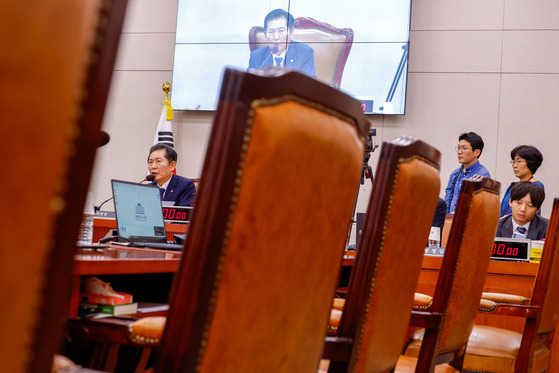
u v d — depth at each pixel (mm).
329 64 7129
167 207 3867
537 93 6934
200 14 7484
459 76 7125
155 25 7945
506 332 2678
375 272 1384
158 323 1269
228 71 823
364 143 1112
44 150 576
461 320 1987
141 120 7891
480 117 7047
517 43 7023
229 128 812
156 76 7895
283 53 7242
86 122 589
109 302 1562
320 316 1069
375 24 7062
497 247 3289
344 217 1059
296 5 7250
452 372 2066
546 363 2770
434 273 3246
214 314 839
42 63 566
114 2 596
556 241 2494
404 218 1418
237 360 889
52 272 590
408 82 7227
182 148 7645
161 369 831
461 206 1917
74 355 1886
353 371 1379
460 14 7172
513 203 4199
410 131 7160
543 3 6992
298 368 1044
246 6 7375
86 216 2279
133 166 7875
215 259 825
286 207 894
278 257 905
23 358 589
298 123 878
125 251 2047
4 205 577
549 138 6867
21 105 565
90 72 586
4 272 586
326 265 1038
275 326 939
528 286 3201
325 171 956
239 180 825
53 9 566
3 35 554
